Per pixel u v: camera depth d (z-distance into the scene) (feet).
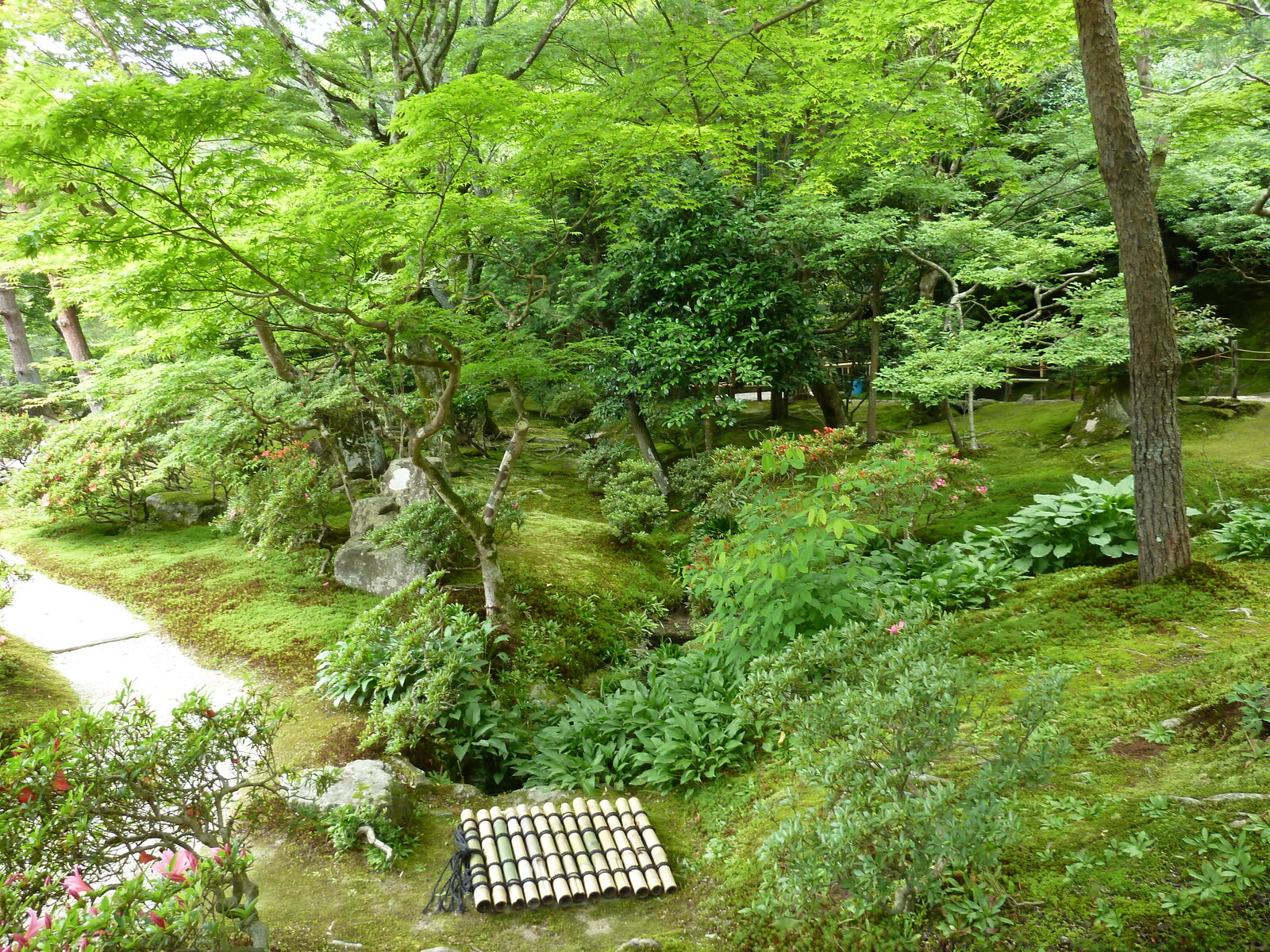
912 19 22.75
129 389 31.17
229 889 10.85
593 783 14.25
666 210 34.17
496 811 12.72
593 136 18.97
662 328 34.86
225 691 17.95
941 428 49.90
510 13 36.14
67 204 13.10
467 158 17.72
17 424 36.78
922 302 40.24
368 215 15.69
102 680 18.56
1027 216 46.03
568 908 10.87
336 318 22.57
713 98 24.88
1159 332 16.56
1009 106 47.60
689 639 24.75
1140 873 8.35
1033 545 22.11
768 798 12.69
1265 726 10.23
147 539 30.42
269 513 25.43
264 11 27.66
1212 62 51.08
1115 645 14.73
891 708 8.43
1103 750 10.94
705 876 11.34
